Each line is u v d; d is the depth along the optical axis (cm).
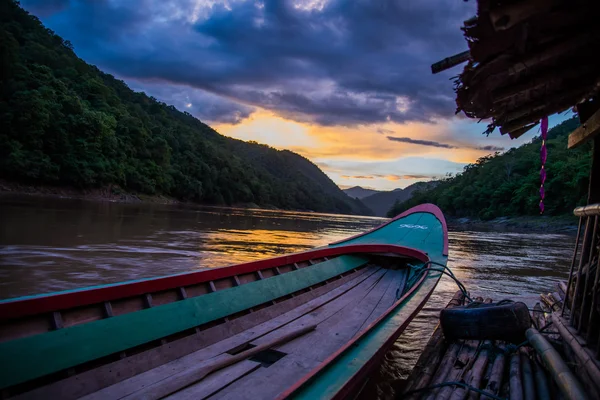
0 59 3678
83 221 1561
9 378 219
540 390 305
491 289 850
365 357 249
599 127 257
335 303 498
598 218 288
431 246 788
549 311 527
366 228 3334
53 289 587
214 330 352
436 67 206
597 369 231
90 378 252
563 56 186
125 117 5362
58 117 3825
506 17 137
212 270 393
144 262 841
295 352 337
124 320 291
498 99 214
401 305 370
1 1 6644
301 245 1415
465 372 346
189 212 3344
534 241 2408
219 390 265
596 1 143
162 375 277
